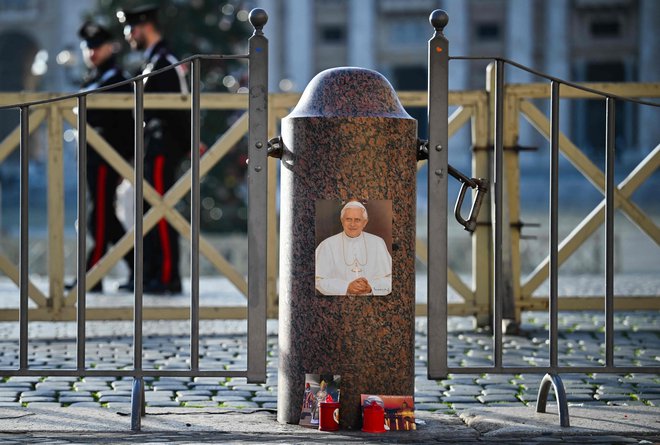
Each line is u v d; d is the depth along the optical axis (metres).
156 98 13.18
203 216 43.25
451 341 12.35
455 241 28.17
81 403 8.66
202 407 8.42
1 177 72.88
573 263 25.86
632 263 29.77
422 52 96.81
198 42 45.16
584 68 93.25
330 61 98.75
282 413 7.66
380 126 7.42
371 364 7.43
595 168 13.13
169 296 16.28
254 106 7.44
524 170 76.31
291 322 7.51
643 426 7.60
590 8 92.62
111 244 17.67
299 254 7.45
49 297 13.35
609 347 7.86
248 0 50.12
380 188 7.41
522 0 92.69
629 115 88.06
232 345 12.11
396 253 7.45
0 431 7.42
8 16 98.25
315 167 7.41
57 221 13.34
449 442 7.15
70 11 97.56
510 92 13.08
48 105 13.33
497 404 8.66
